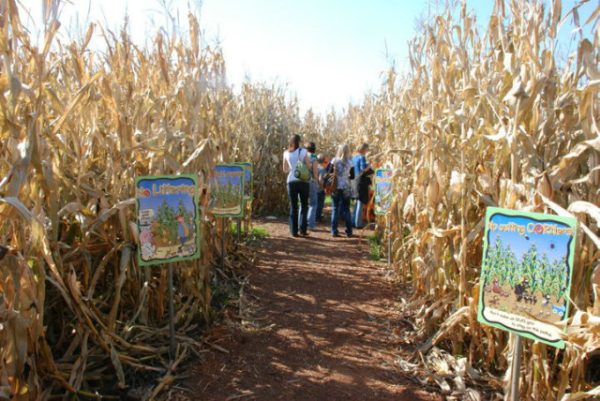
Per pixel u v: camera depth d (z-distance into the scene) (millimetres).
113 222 3250
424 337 3699
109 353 2934
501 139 2883
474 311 3035
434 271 3826
